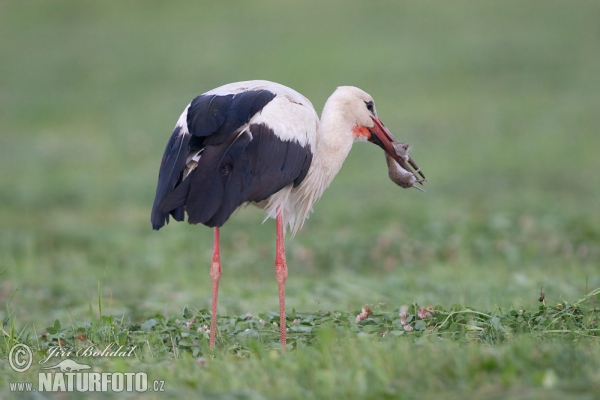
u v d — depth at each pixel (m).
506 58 33.09
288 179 8.02
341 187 19.97
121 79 33.97
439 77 31.58
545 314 7.73
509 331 7.26
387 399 5.43
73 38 39.12
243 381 5.96
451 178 20.48
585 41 34.50
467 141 24.36
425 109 28.11
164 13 41.94
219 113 7.74
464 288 10.76
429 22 37.94
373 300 10.32
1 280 12.66
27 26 40.91
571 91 29.52
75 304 11.00
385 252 13.48
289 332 7.91
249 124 7.84
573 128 25.39
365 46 35.38
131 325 8.35
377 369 5.76
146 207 19.06
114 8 42.94
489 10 38.88
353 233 15.09
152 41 38.19
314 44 36.03
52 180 22.12
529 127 25.67
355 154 23.61
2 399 5.83
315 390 5.66
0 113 30.48
